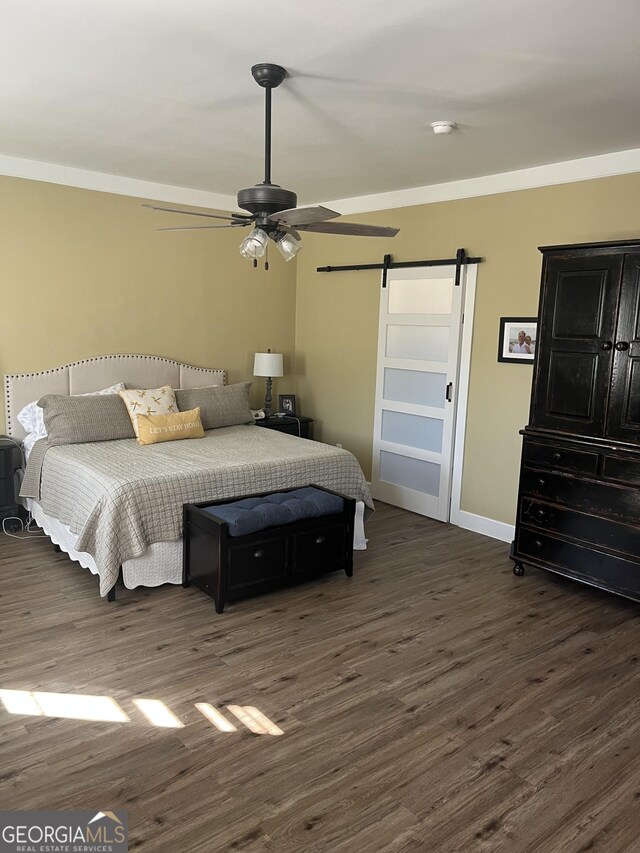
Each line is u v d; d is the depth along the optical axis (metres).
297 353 6.64
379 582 3.97
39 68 2.86
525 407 4.60
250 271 6.19
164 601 3.61
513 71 2.77
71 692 2.70
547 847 1.96
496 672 2.96
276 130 3.72
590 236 4.17
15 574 3.92
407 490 5.56
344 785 2.20
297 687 2.79
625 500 3.53
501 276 4.68
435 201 5.10
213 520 3.44
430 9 2.23
